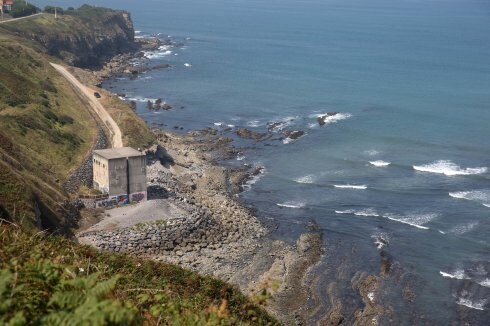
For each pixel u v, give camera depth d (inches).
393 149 3764.8
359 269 2208.4
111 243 2203.5
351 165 3479.3
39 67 4055.1
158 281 892.6
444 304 1968.5
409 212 2783.0
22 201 1883.6
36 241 669.9
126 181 2559.1
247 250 2351.1
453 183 3174.2
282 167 3442.4
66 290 434.9
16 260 493.4
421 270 2208.4
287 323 1803.6
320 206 2876.5
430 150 3742.6
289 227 2623.0
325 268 2212.1
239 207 2802.7
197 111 4707.2
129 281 759.7
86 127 3395.7
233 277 2100.1
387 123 4352.9
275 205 2891.2
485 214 2751.0
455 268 2229.3
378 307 1929.1
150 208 2469.2
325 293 2015.3
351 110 4736.7
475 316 1899.6
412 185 3147.1
